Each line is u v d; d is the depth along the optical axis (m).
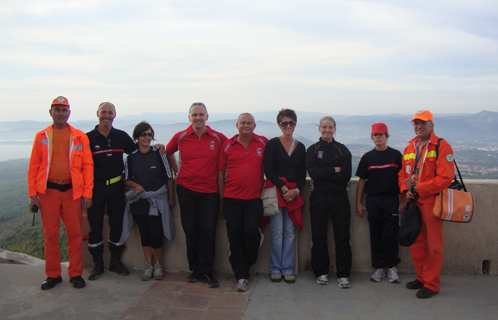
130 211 3.22
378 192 2.96
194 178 2.99
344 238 2.93
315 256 3.02
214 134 3.09
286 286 2.97
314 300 2.68
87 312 2.54
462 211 2.52
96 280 3.17
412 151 2.81
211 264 3.06
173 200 3.34
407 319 2.34
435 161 2.63
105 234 3.47
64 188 2.94
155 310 2.55
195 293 2.85
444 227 3.13
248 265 3.05
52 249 2.96
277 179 2.91
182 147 3.05
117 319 2.42
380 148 2.99
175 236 3.39
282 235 3.11
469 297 2.67
